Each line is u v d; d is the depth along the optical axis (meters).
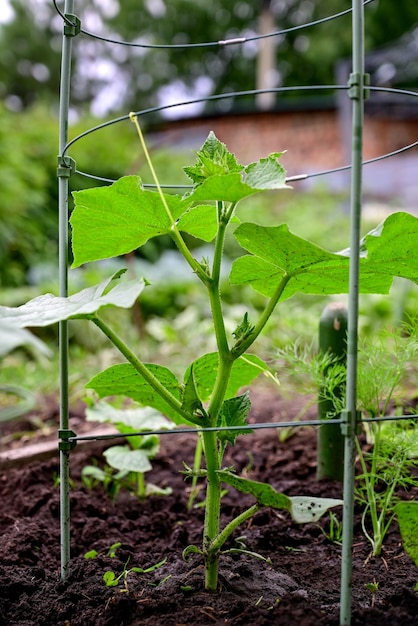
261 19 10.41
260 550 1.25
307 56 14.09
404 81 8.03
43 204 4.84
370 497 1.25
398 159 6.62
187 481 1.58
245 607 1.03
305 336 2.62
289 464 1.59
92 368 2.67
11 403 2.22
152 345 3.13
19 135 4.97
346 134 7.04
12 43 16.50
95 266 4.10
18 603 1.09
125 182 1.02
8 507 1.46
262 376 2.43
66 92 1.10
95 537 1.32
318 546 1.27
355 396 0.95
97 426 1.88
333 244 4.99
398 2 13.28
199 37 16.05
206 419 1.03
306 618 0.99
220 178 0.94
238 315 3.09
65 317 0.94
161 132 8.08
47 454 1.61
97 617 1.04
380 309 2.94
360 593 1.11
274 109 7.59
